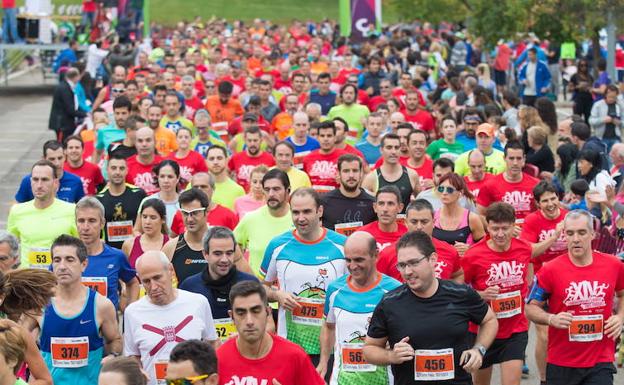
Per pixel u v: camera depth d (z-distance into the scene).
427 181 29.22
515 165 25.91
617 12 49.75
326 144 29.88
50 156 27.09
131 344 17.00
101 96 45.41
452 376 15.87
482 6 56.59
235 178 32.28
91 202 20.56
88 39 78.88
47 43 78.00
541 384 20.88
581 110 49.62
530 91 53.84
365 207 23.50
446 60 70.62
